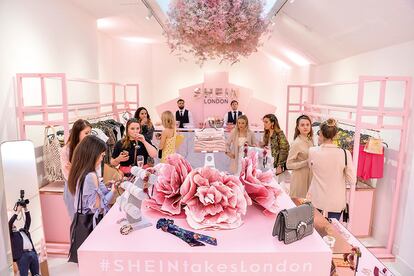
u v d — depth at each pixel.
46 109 2.98
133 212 1.08
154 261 0.94
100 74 7.01
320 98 6.14
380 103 2.98
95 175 2.23
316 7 3.82
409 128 3.04
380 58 3.73
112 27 6.38
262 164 1.68
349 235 1.85
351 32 3.83
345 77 4.88
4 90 2.96
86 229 2.23
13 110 3.08
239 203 1.13
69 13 4.42
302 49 5.89
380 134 3.60
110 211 1.25
